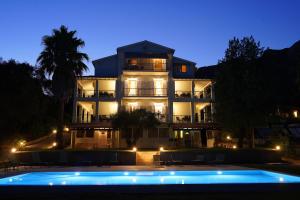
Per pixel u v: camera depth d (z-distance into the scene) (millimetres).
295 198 9242
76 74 34125
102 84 43844
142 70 42031
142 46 43750
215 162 26078
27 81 31031
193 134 41969
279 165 23234
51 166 23797
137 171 18875
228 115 30812
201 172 18984
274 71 37125
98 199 9164
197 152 26484
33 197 9461
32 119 34812
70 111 51344
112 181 17062
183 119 42656
